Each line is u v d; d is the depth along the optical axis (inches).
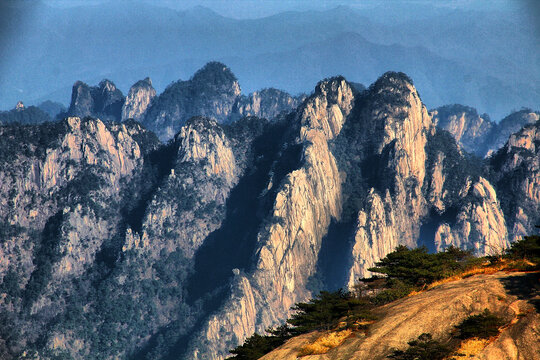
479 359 7263.8
